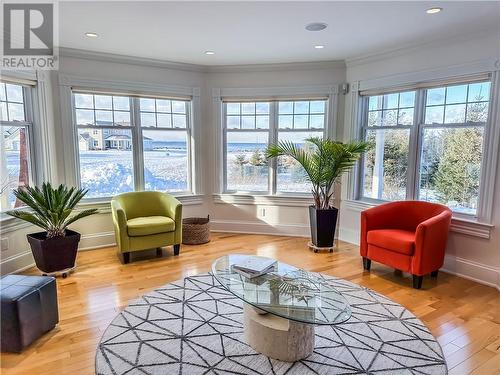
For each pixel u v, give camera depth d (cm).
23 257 360
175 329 240
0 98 341
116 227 372
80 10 275
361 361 207
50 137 390
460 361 209
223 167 506
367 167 446
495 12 277
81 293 299
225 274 244
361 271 358
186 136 490
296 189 491
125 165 450
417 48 368
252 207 501
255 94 478
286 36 343
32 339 223
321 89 458
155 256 399
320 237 415
